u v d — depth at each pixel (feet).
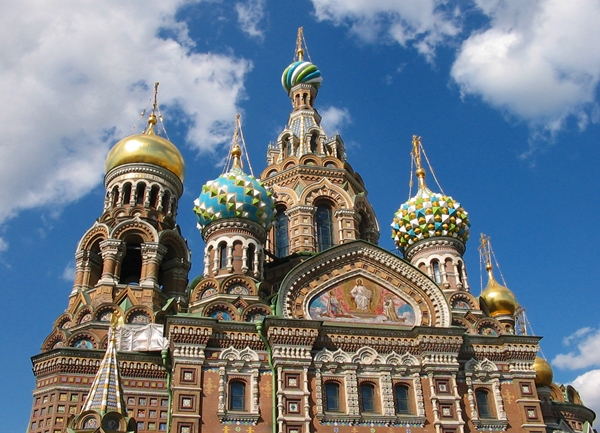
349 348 120.57
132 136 170.30
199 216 147.23
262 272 142.51
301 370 115.14
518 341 126.62
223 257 140.67
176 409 109.09
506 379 124.26
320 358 118.11
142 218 158.51
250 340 118.32
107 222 155.84
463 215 154.40
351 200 169.99
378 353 121.08
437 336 122.01
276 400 112.57
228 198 142.82
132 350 134.51
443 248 151.12
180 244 160.97
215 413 110.83
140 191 164.55
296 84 203.62
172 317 115.55
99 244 154.20
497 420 119.24
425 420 115.96
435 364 120.26
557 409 162.81
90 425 102.17
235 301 126.93
